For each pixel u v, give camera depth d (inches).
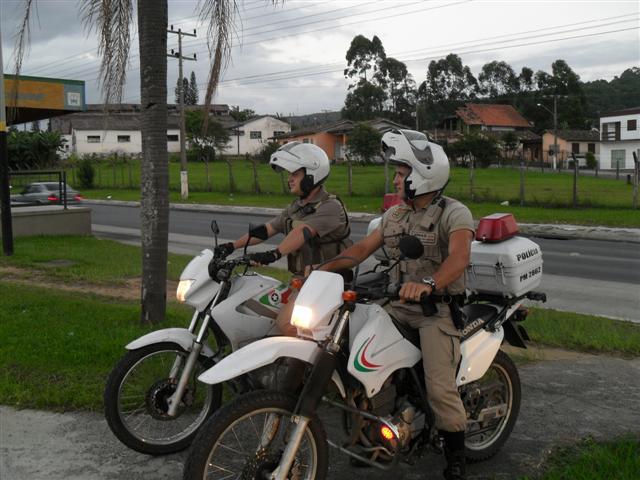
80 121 2721.5
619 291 396.2
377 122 2475.4
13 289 365.7
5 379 208.7
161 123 271.7
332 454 163.3
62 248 568.4
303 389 126.7
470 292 167.5
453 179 1654.8
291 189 170.7
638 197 1089.4
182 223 839.7
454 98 3951.8
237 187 1435.8
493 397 163.0
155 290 277.1
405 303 141.0
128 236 727.1
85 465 158.4
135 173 2055.9
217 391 169.5
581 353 254.4
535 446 169.0
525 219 816.9
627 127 2652.6
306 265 172.9
